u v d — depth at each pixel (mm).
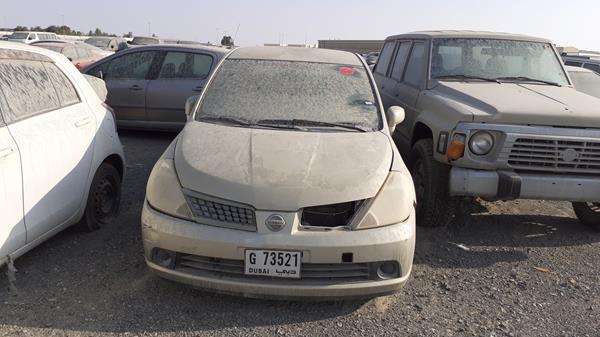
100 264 3725
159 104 7863
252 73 4426
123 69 8094
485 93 4676
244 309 3234
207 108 4090
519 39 5797
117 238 4176
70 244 4023
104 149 4316
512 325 3205
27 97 3539
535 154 4117
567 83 5457
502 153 4105
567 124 4109
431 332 3084
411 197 3336
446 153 4273
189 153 3412
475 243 4508
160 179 3295
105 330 2949
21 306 3133
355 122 3971
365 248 3012
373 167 3342
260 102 4113
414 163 5020
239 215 3029
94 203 4238
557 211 5531
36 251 3875
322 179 3150
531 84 5273
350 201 3105
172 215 3125
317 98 4184
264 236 2969
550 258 4262
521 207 5598
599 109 4246
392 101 6199
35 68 3781
